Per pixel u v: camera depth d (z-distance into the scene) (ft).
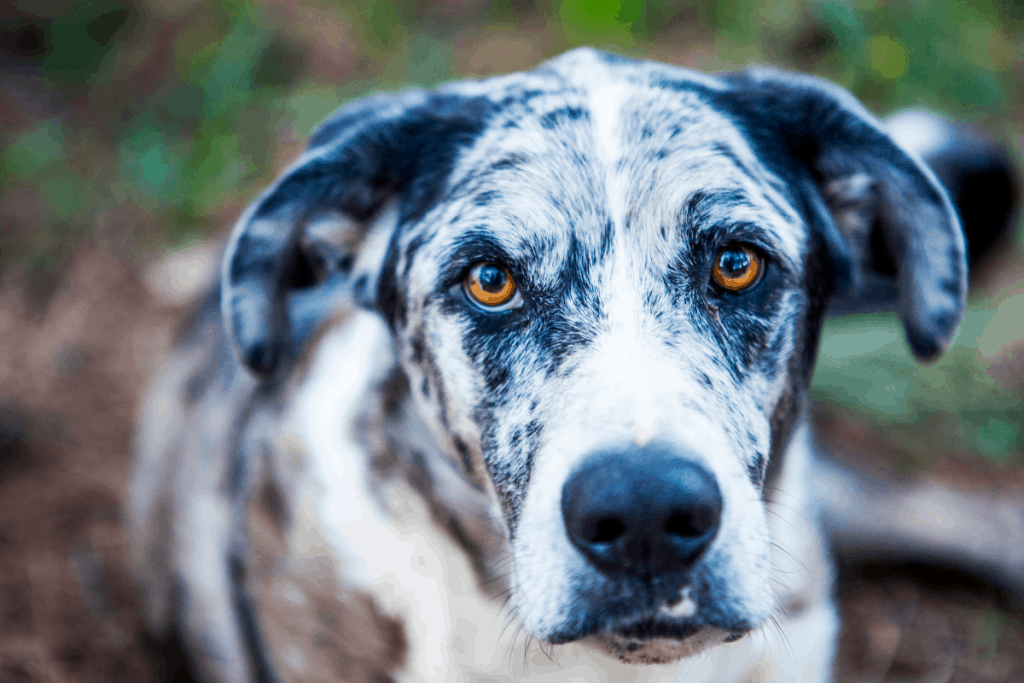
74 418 14.58
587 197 6.13
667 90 6.78
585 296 6.02
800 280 6.56
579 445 5.22
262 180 19.74
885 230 7.54
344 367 8.17
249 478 8.62
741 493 5.28
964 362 13.89
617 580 5.06
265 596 8.30
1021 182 15.05
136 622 11.39
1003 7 21.07
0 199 19.71
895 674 10.42
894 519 11.51
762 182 6.50
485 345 6.27
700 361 5.77
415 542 7.39
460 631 7.34
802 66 18.22
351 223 7.63
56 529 12.59
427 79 20.38
